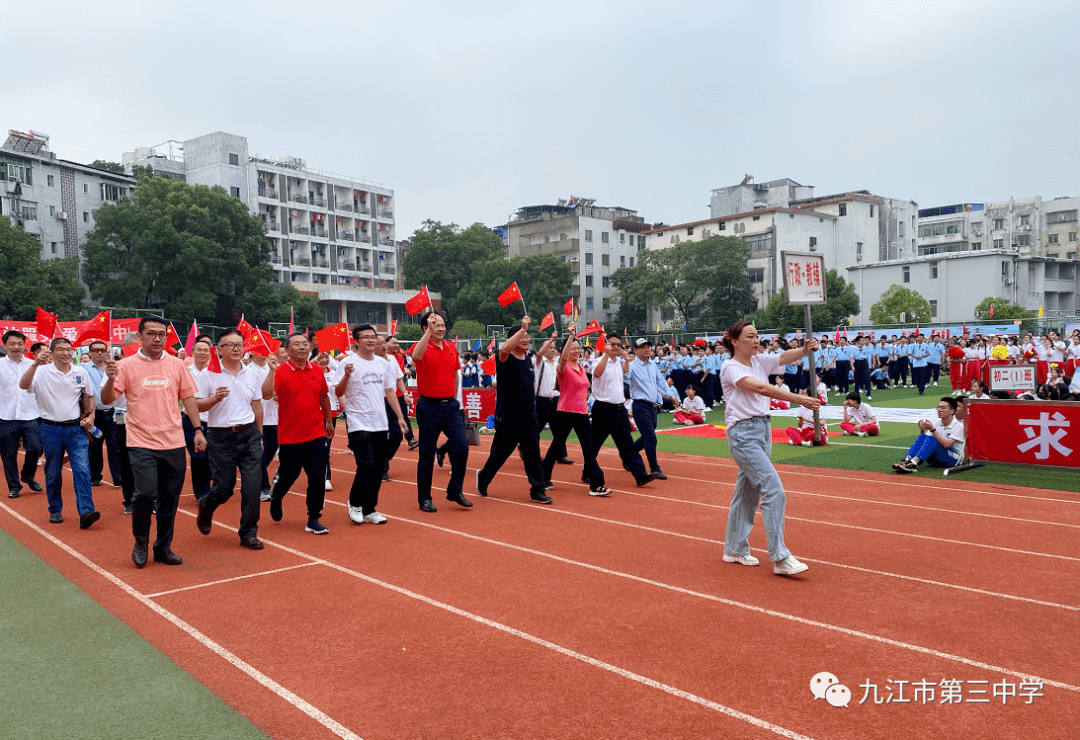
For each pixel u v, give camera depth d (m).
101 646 4.38
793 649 4.18
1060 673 3.83
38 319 8.89
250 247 50.56
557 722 3.39
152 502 6.09
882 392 24.64
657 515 7.80
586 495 9.02
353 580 5.62
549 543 6.65
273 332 45.09
